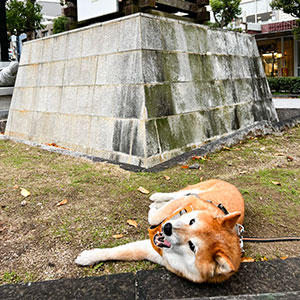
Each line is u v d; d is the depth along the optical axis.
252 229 1.21
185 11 2.79
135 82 2.00
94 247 1.07
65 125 2.53
